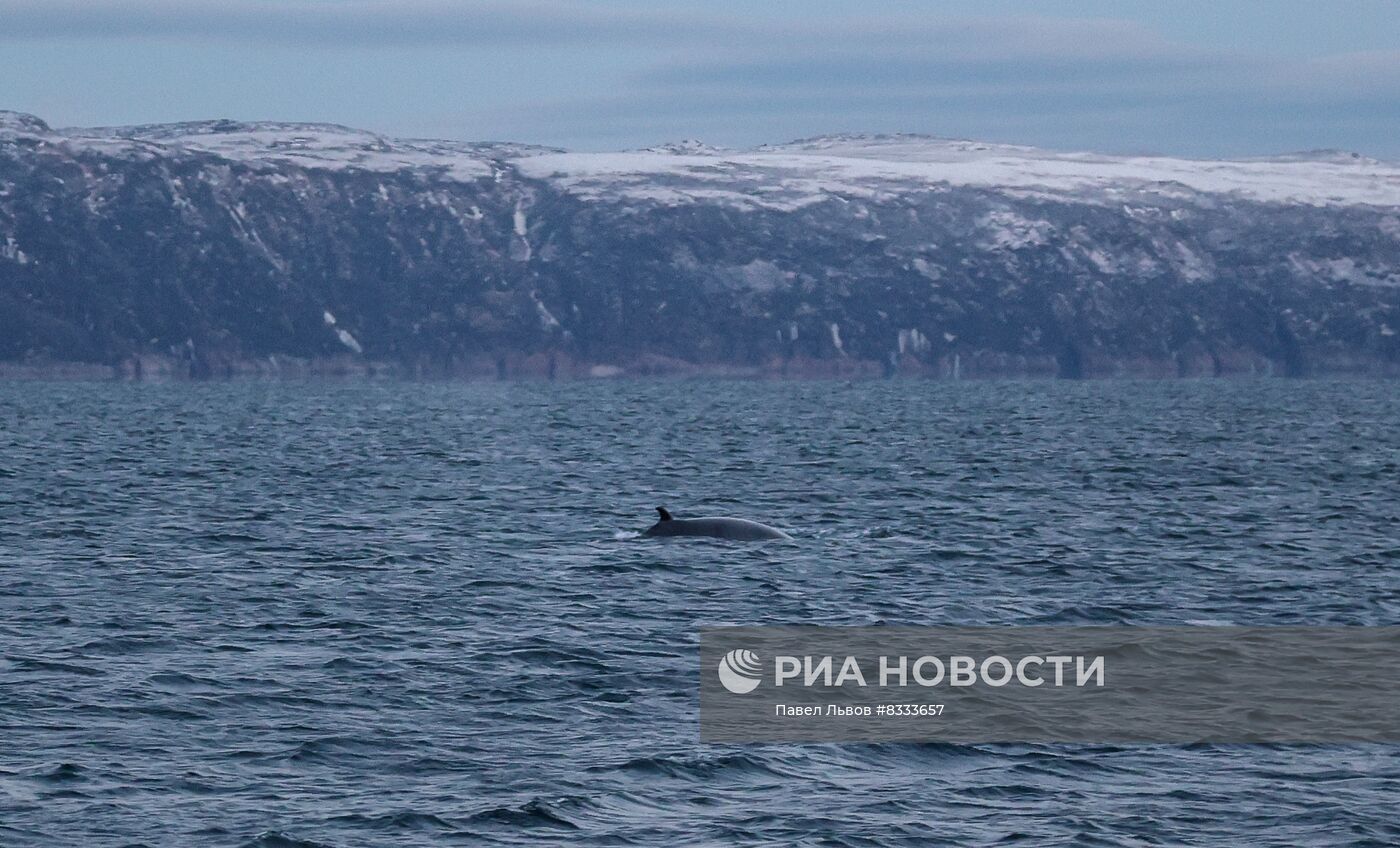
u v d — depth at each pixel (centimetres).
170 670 6062
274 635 6788
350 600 7662
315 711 5472
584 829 4312
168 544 9700
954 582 8381
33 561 8900
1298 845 4234
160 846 4150
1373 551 9719
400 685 5856
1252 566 9062
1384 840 4262
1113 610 7575
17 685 5769
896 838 4275
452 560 9006
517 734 5212
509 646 6562
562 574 8481
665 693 5797
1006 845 4225
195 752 4969
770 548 9506
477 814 4406
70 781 4644
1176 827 4369
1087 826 4362
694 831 4319
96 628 6881
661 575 8450
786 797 4609
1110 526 10912
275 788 4625
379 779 4725
